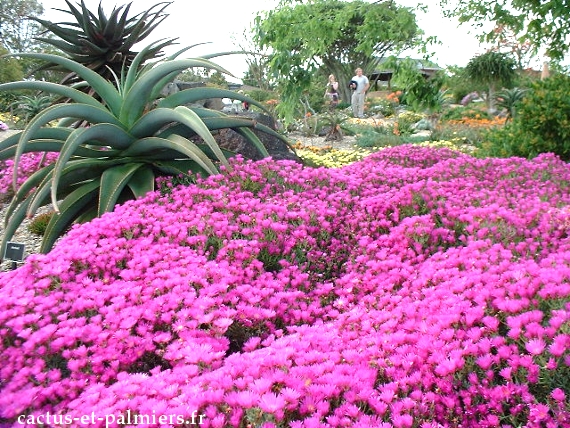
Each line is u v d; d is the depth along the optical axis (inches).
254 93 1246.3
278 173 184.7
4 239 177.3
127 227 134.4
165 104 202.8
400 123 589.6
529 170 201.0
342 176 194.2
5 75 1478.8
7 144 175.3
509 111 660.7
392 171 210.7
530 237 129.5
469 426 68.2
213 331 90.7
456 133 523.5
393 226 157.3
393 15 272.2
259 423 61.4
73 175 185.5
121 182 177.5
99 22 309.4
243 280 118.0
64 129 188.1
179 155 199.8
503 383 71.9
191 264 114.3
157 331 93.3
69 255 116.3
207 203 153.1
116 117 196.9
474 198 163.9
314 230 147.2
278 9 315.9
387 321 91.6
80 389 81.4
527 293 83.2
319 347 83.8
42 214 239.9
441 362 71.2
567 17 265.1
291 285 125.9
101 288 107.7
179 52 203.6
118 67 332.2
